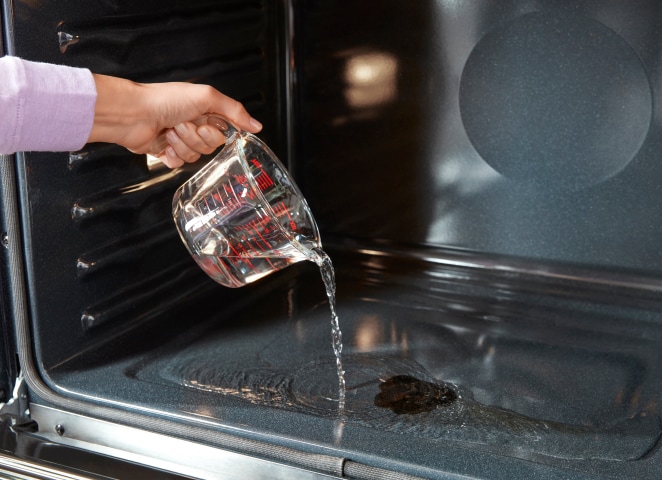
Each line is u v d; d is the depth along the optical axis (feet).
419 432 3.11
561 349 3.92
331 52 4.79
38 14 3.19
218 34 4.33
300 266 4.96
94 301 3.71
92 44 3.47
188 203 3.10
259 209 2.90
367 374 3.65
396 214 4.91
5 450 3.22
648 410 3.32
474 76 4.51
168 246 4.20
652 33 4.09
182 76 4.09
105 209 3.67
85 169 3.54
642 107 4.22
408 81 4.66
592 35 4.22
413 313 4.33
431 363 3.77
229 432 3.04
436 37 4.53
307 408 3.31
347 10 4.68
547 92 4.39
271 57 4.82
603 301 4.39
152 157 3.97
